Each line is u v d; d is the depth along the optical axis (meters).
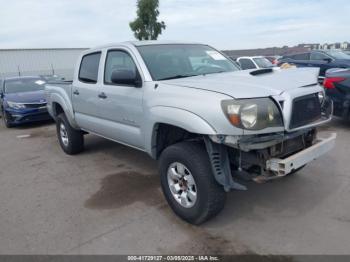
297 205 3.54
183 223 3.32
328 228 3.07
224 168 2.94
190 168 3.03
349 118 6.30
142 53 3.92
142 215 3.54
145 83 3.61
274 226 3.17
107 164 5.35
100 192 4.23
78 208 3.81
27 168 5.48
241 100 2.72
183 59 4.14
